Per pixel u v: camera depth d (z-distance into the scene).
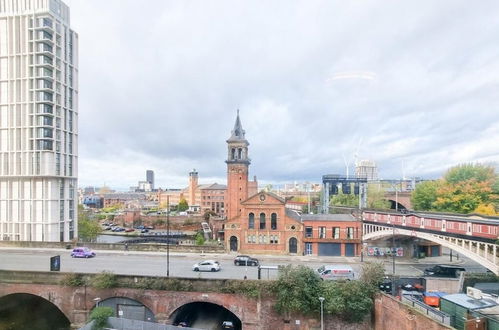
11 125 71.88
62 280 37.03
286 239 55.56
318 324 33.84
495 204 65.81
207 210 135.00
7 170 71.75
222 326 37.84
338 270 38.47
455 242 40.06
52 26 73.19
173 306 35.78
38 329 38.31
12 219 72.00
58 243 58.59
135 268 43.62
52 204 71.94
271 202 55.78
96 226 86.94
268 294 34.44
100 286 36.06
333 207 92.44
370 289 33.59
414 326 28.03
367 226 57.62
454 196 68.00
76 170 81.06
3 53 72.31
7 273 38.16
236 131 66.62
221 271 42.75
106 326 33.50
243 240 55.97
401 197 94.56
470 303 29.61
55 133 73.31
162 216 120.00
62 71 76.31
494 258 34.75
